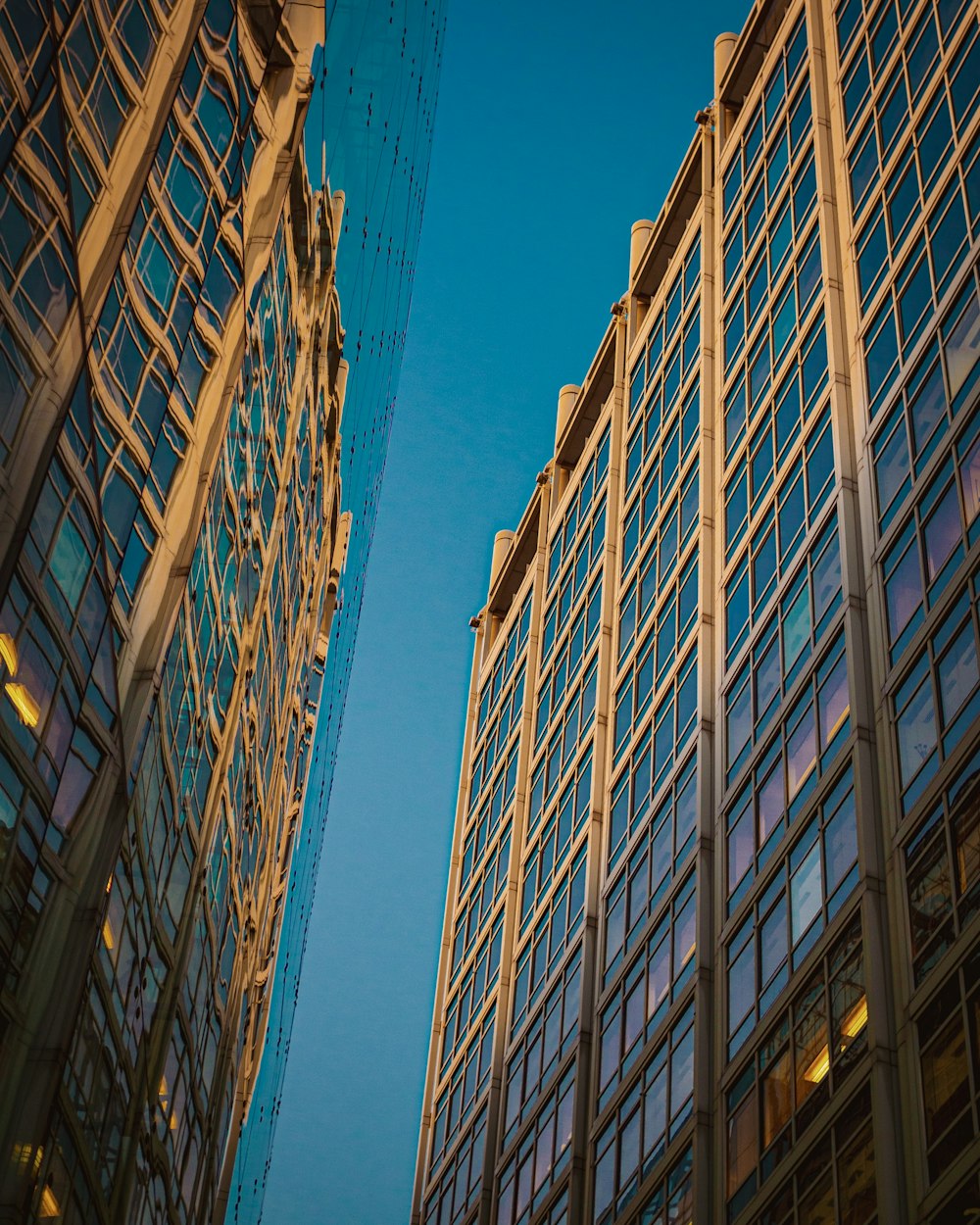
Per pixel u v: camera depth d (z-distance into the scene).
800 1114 34.62
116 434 21.44
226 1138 41.62
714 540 54.09
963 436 37.12
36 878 18.47
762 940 40.12
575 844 62.16
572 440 85.25
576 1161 50.19
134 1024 26.02
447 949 81.12
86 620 19.47
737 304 58.94
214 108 26.91
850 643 39.00
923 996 31.05
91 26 19.39
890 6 51.06
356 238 46.47
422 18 57.59
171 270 24.39
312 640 52.75
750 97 64.12
